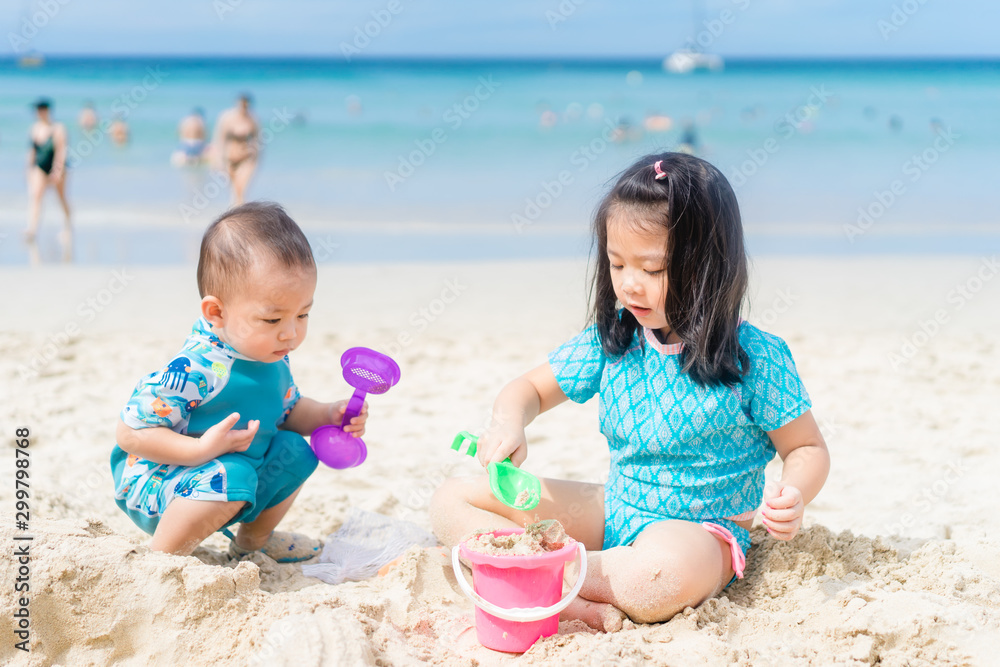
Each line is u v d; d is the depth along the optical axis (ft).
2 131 65.16
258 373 8.43
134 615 6.95
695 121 81.46
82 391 15.20
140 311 21.66
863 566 8.27
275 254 7.81
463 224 36.96
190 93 98.37
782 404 7.84
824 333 20.44
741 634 7.22
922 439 13.41
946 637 6.82
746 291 9.00
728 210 7.70
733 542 7.70
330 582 8.49
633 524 8.13
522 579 6.88
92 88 105.91
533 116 82.12
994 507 10.50
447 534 8.41
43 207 39.45
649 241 7.50
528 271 27.94
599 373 8.62
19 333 19.03
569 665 6.42
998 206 41.57
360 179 47.06
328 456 8.63
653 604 7.25
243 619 6.83
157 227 35.04
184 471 8.04
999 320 22.09
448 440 13.44
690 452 7.98
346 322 21.21
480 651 7.09
